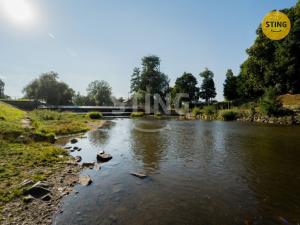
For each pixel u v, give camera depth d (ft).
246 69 205.98
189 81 313.12
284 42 161.99
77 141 69.31
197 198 28.30
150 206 25.85
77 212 23.82
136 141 70.79
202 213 24.36
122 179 35.01
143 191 30.32
